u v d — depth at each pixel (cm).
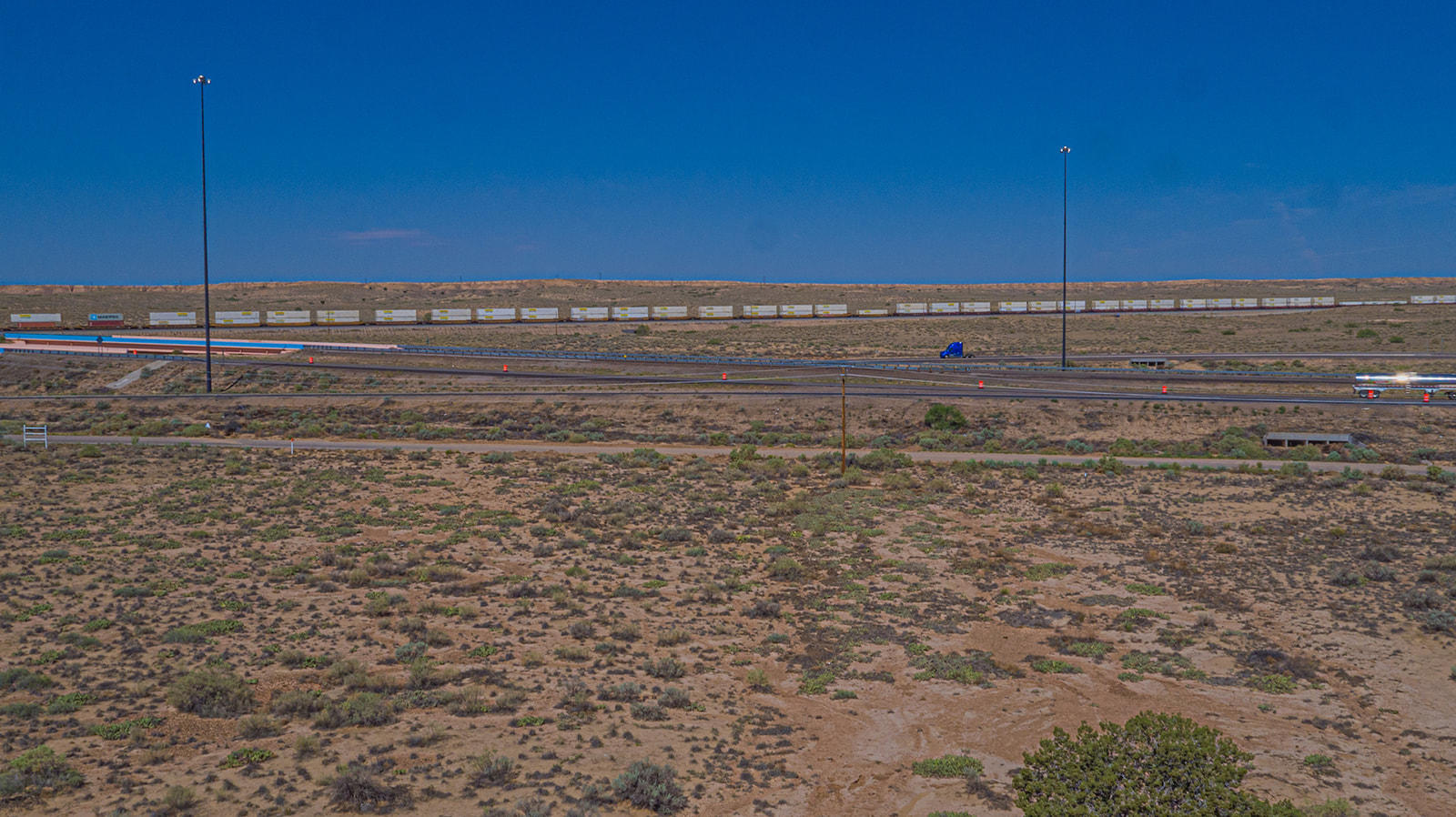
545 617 2911
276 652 2495
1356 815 1786
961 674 2541
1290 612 3058
